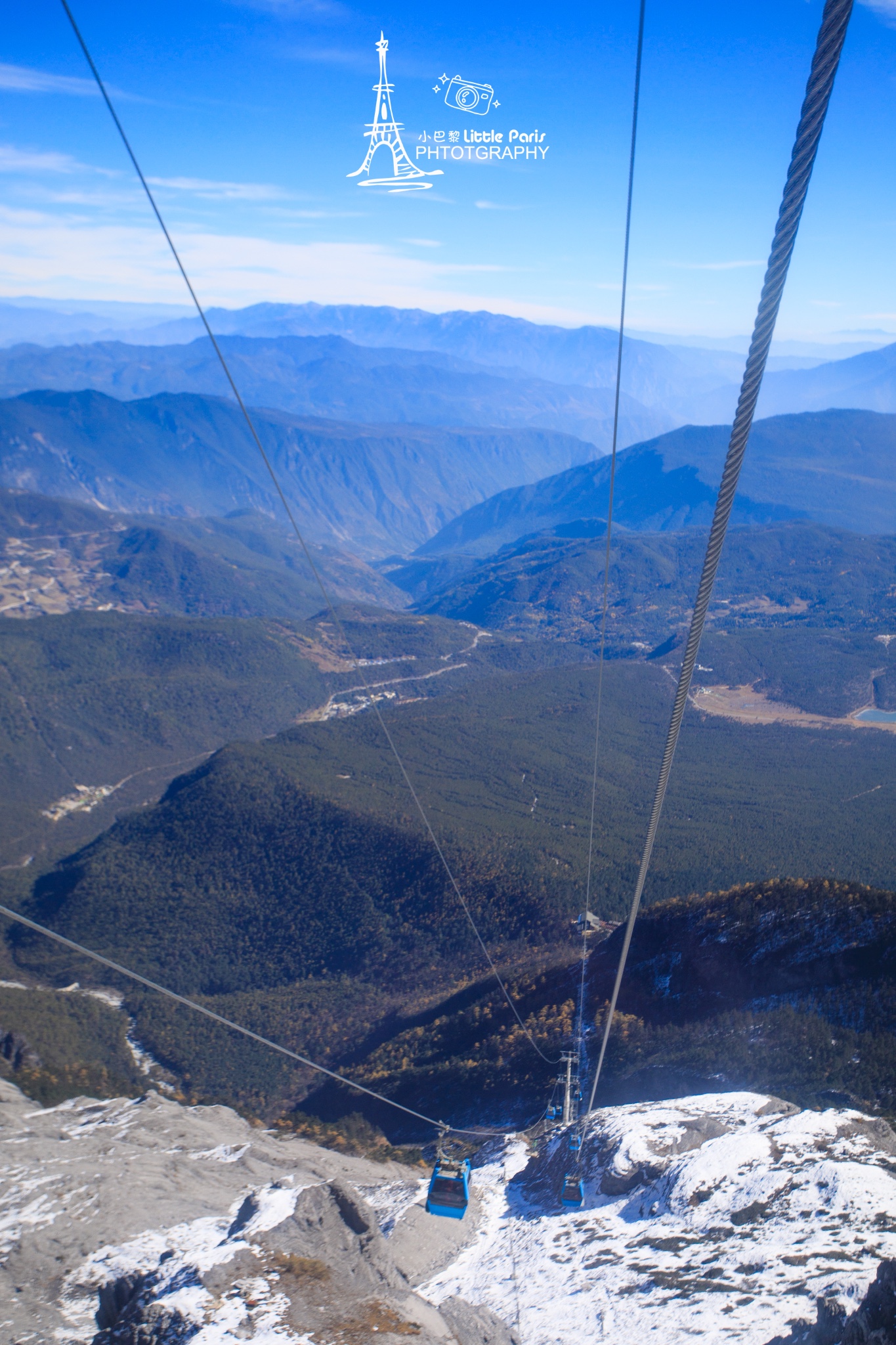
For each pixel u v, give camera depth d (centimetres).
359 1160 8900
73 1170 6338
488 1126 9131
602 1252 5728
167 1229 5516
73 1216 5591
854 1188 5447
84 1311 4684
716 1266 5081
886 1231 4947
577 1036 10031
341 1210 5050
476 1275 5925
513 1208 6988
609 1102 8638
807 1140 6334
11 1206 5747
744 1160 6244
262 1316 4059
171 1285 4306
